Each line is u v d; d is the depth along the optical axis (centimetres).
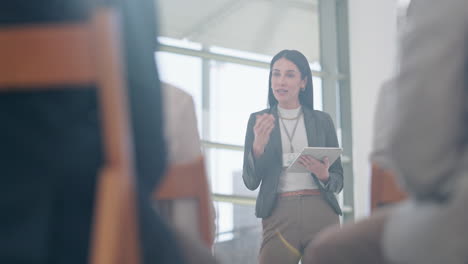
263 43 830
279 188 430
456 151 108
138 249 98
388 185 183
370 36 860
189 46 759
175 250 107
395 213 127
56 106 94
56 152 93
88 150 94
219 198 688
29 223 90
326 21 879
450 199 108
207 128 713
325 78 864
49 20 97
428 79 108
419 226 114
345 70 875
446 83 108
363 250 142
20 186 91
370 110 855
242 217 688
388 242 125
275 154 436
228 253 662
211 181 693
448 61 108
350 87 867
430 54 109
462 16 109
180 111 216
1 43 94
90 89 95
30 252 89
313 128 452
